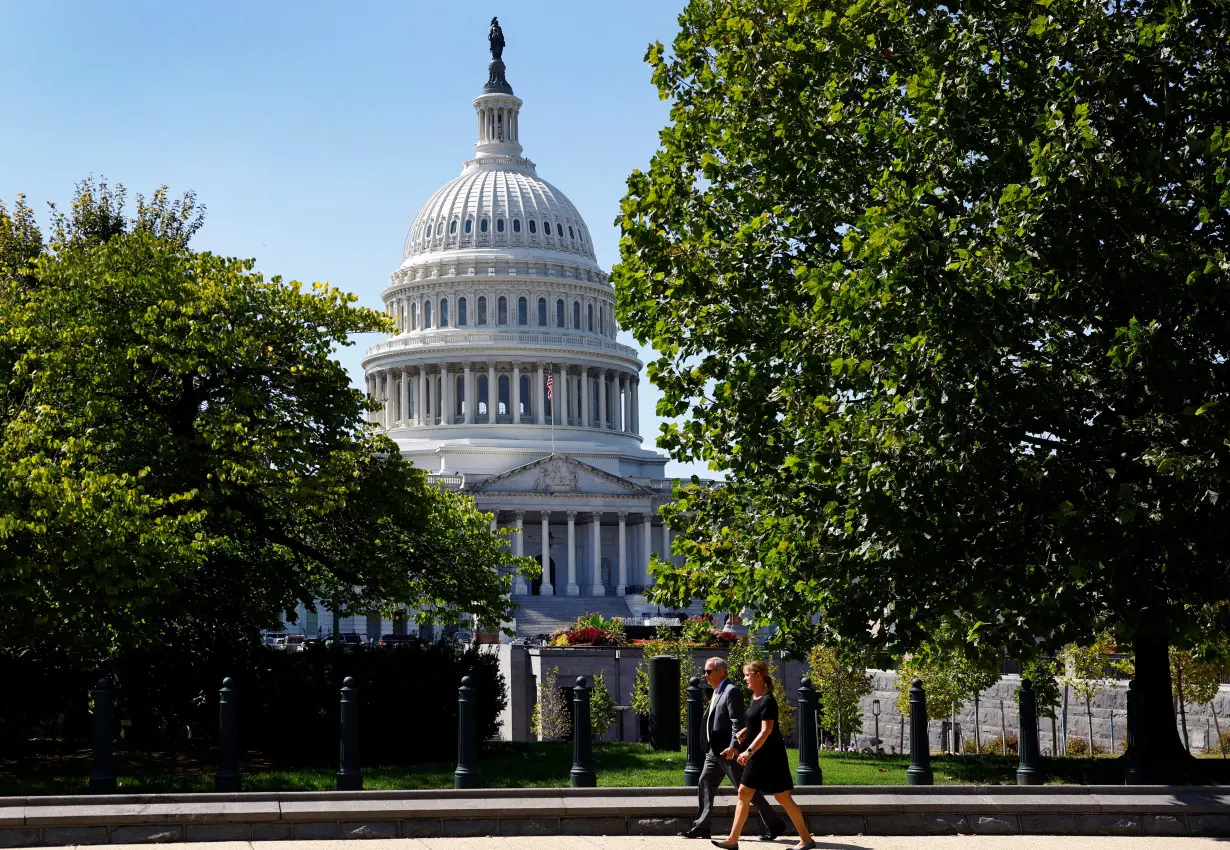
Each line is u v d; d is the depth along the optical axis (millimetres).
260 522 38281
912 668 44406
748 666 20656
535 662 56156
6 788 27734
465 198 195625
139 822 20469
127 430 36594
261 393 38125
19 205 55500
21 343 37375
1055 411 24453
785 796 20188
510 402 188625
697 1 35438
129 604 30250
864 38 30562
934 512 24719
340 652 35094
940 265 24484
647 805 21906
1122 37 25844
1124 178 24766
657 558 34594
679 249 32219
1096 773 29141
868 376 26469
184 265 39438
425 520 39875
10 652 33531
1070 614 24906
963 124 26984
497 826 21438
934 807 22109
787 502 29906
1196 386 23922
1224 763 30234
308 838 20906
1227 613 25312
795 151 30938
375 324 39594
